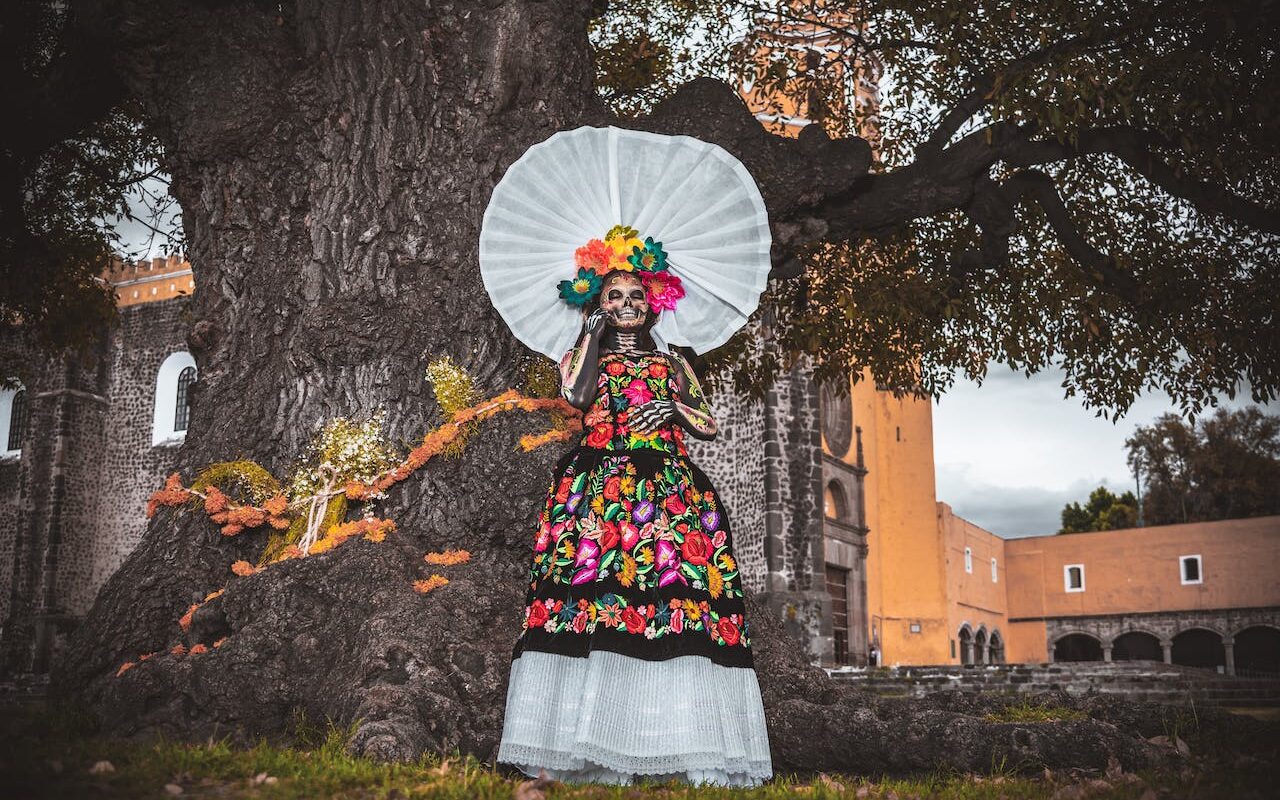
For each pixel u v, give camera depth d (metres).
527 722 3.17
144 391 30.91
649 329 4.04
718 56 9.17
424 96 5.43
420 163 5.36
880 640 30.58
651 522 3.33
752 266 4.20
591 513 3.38
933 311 8.17
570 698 3.17
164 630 4.61
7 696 18.17
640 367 3.66
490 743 3.49
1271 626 41.38
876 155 9.62
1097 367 8.84
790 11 8.80
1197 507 51.34
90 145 9.34
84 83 6.98
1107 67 6.14
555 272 4.14
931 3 7.02
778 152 5.91
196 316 5.57
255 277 5.42
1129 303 8.07
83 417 30.66
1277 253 8.04
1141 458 52.97
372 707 3.41
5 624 29.28
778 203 5.99
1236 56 6.67
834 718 3.85
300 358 5.07
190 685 3.91
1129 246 8.85
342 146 5.43
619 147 4.15
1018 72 6.34
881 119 9.43
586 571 3.28
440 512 4.68
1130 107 6.22
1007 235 7.38
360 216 5.30
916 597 31.98
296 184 5.49
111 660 4.50
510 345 5.17
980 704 4.57
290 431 5.00
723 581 3.39
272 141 5.49
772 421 22.92
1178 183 7.16
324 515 4.66
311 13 5.61
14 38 7.68
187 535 4.80
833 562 27.05
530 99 5.51
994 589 45.12
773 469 22.69
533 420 4.89
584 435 3.60
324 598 4.19
